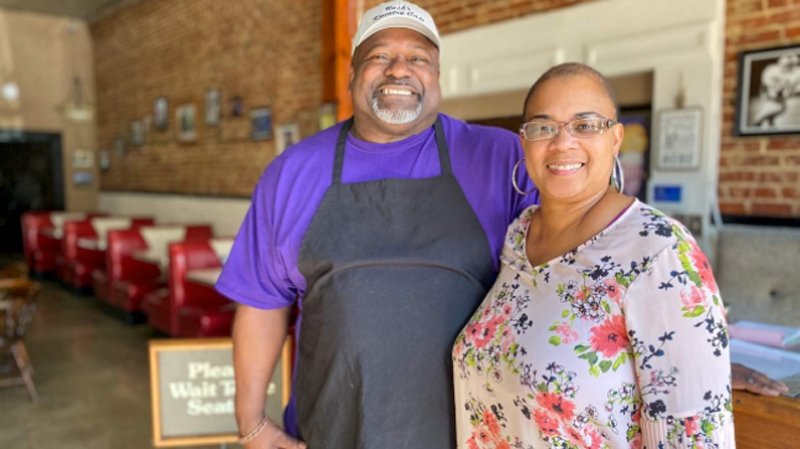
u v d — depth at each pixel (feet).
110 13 28.78
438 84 4.62
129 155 28.48
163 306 15.85
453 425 4.24
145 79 26.50
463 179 4.51
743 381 4.32
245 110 20.26
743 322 6.39
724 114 9.45
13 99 29.50
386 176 4.56
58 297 22.88
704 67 9.47
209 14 21.66
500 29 12.44
